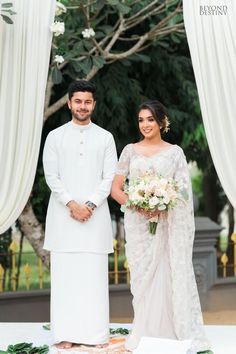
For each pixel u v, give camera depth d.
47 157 4.68
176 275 4.44
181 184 4.48
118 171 4.66
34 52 4.86
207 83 4.80
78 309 4.60
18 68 4.89
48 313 6.82
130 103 7.35
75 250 4.60
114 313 7.05
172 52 7.69
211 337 4.85
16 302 6.71
